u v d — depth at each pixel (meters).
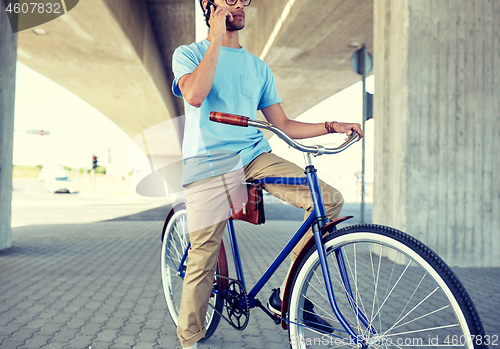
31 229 8.68
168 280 2.47
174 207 2.34
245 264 4.39
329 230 1.57
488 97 4.77
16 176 58.66
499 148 4.77
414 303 2.00
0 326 2.55
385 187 5.17
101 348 2.20
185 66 1.75
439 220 4.68
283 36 10.45
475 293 3.50
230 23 1.82
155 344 2.27
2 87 5.64
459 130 4.72
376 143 5.35
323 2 8.34
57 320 2.69
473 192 4.73
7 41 5.74
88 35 10.10
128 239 7.12
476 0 4.76
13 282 3.82
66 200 23.17
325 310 1.60
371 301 1.64
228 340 2.35
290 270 1.65
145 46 12.68
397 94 4.83
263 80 1.95
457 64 4.73
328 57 12.56
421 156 4.67
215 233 1.85
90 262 4.89
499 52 4.78
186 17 12.88
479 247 4.71
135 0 10.95
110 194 28.31
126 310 2.94
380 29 5.25
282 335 2.45
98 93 17.88
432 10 4.70
